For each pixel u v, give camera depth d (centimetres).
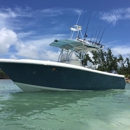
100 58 5288
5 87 1445
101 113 512
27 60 865
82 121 427
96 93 1000
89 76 1016
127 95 952
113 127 386
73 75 953
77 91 1020
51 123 405
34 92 950
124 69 5491
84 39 1141
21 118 440
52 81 930
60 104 636
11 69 880
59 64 899
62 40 1062
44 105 611
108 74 1127
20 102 658
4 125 382
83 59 1177
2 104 617
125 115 491
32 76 900
